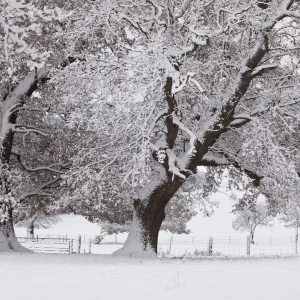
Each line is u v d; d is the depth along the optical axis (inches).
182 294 310.7
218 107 746.8
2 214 753.0
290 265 558.3
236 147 867.4
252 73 744.3
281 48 758.5
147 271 475.8
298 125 810.8
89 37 759.1
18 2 596.1
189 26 701.9
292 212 802.8
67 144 854.5
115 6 693.3
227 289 335.0
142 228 784.9
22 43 604.1
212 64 743.7
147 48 666.8
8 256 679.7
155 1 706.2
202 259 744.3
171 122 732.0
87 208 1023.0
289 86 773.9
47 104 842.2
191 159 744.3
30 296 301.3
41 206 987.9
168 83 678.5
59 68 792.3
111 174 821.2
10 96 880.9
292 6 824.9
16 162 951.0
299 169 844.6
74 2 756.0
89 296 301.7
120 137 720.3
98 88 683.4
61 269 492.1
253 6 704.4
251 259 725.9
